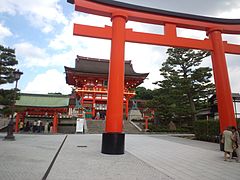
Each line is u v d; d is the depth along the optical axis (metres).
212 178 6.53
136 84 43.97
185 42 12.27
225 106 11.74
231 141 9.62
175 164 8.62
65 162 8.09
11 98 17.33
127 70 45.34
